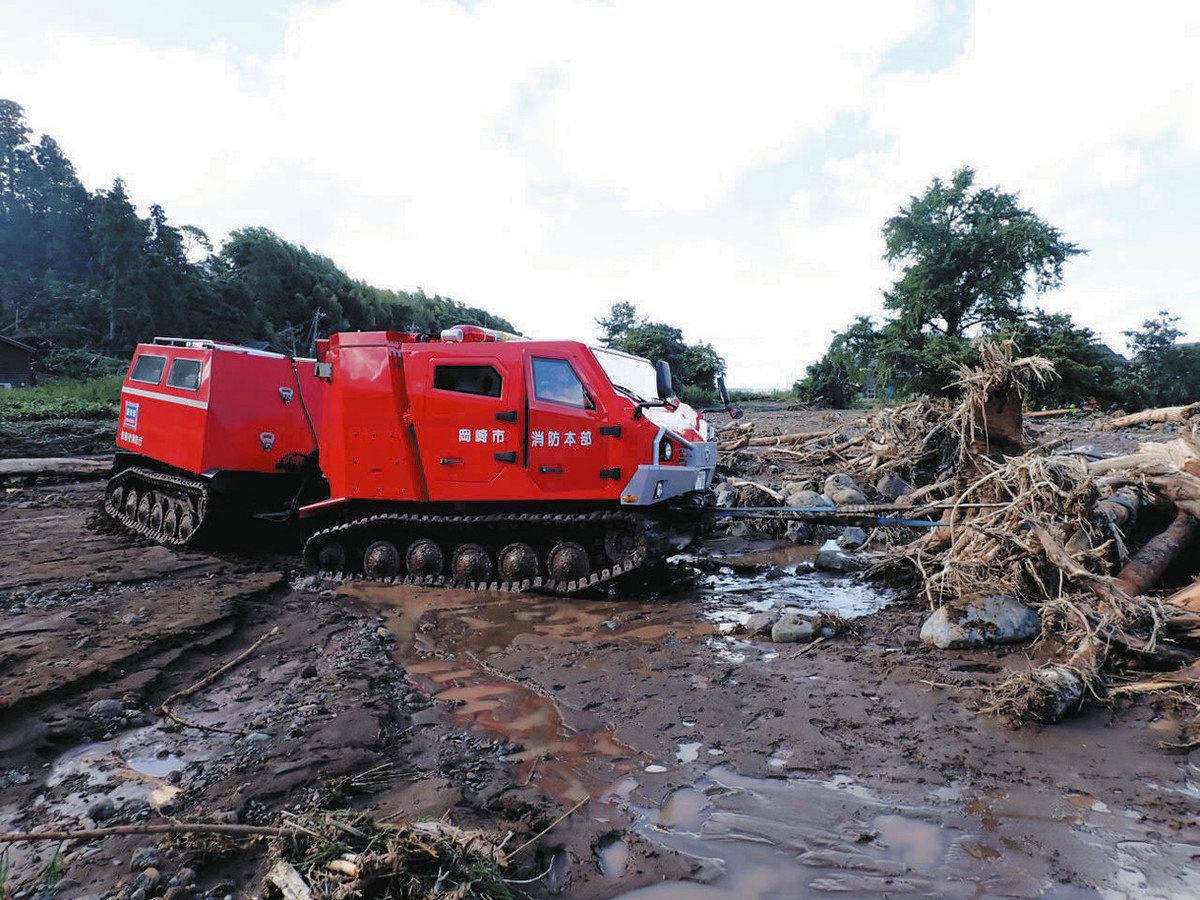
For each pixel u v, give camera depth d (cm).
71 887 287
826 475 1380
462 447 788
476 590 783
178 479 999
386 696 491
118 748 417
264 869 297
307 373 1058
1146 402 3300
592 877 297
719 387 908
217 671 538
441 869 275
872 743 415
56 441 2139
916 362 3494
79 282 6084
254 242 5669
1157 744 403
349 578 832
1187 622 515
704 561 929
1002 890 285
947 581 655
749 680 516
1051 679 439
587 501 762
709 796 362
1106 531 664
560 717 459
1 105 7744
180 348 1030
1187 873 293
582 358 760
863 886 290
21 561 863
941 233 3622
